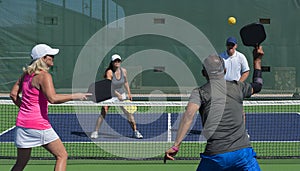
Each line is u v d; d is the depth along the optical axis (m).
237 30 18.95
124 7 19.05
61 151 5.43
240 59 8.17
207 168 4.57
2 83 18.73
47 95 5.25
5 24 18.86
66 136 10.52
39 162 7.88
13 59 18.83
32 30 18.92
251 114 14.01
